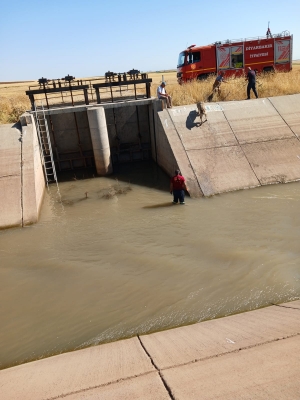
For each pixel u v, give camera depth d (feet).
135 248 30.91
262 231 31.94
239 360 12.70
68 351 19.25
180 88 66.74
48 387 13.04
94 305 23.41
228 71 79.97
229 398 10.17
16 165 44.73
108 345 18.56
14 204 40.27
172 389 11.26
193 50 78.33
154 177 53.16
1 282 27.30
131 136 62.44
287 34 79.82
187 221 35.96
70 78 53.72
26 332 21.34
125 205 42.52
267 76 72.38
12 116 61.57
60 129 58.95
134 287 24.98
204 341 15.75
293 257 26.78
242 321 18.53
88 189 49.78
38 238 34.96
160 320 21.16
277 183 45.37
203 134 50.24
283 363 11.67
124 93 73.77
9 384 14.56
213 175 45.55
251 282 24.08
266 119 52.65
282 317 17.51
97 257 29.96
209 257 28.07
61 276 27.48
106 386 12.30
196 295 23.29
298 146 49.65
